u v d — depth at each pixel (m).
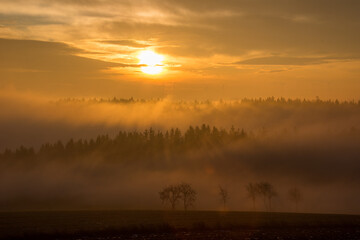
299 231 59.94
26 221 73.06
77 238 53.41
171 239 52.69
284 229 62.03
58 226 64.50
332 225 66.19
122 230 58.75
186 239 52.81
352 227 64.31
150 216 85.00
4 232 57.03
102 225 66.06
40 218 79.25
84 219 77.44
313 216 85.00
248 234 56.97
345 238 53.75
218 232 58.62
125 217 82.12
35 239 52.94
